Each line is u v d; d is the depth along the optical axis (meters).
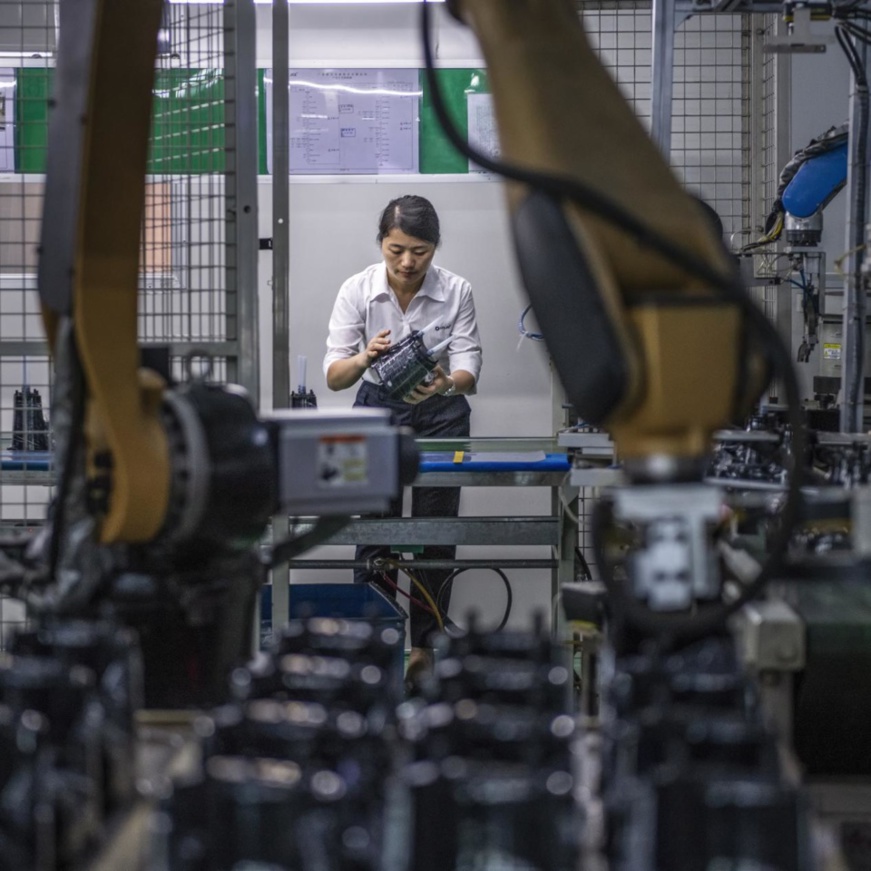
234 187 3.67
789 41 3.55
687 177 7.10
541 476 5.18
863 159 3.79
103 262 2.21
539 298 1.79
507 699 1.63
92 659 1.71
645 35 7.04
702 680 1.60
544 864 1.22
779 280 5.61
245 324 3.69
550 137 1.78
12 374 6.53
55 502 2.28
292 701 1.65
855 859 2.20
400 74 7.03
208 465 2.23
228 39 3.63
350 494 2.55
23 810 1.28
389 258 6.58
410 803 1.25
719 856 1.24
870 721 2.27
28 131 6.38
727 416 1.76
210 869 1.23
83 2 2.25
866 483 3.04
